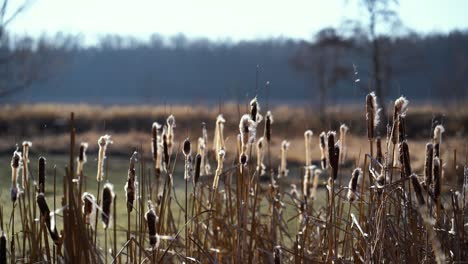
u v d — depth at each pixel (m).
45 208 3.70
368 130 4.18
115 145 18.34
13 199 4.00
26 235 4.43
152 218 3.63
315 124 18.11
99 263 3.70
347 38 33.44
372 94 4.16
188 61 77.25
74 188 3.88
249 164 4.43
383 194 4.15
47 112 27.14
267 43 63.97
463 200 4.35
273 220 4.67
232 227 4.36
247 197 4.20
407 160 3.95
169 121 4.29
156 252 4.09
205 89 65.38
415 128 24.02
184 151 4.24
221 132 4.32
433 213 4.44
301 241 4.62
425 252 4.03
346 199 4.81
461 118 21.42
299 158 13.98
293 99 70.81
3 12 13.63
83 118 27.23
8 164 15.49
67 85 85.31
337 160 4.12
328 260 4.21
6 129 24.55
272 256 4.13
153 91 53.19
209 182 5.10
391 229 4.23
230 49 65.88
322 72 39.66
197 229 4.61
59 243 3.71
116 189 11.24
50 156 16.61
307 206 5.09
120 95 87.19
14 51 21.86
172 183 4.59
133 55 88.25
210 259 4.14
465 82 37.25
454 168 4.64
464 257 4.18
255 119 4.14
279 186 5.68
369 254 4.00
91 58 88.25
